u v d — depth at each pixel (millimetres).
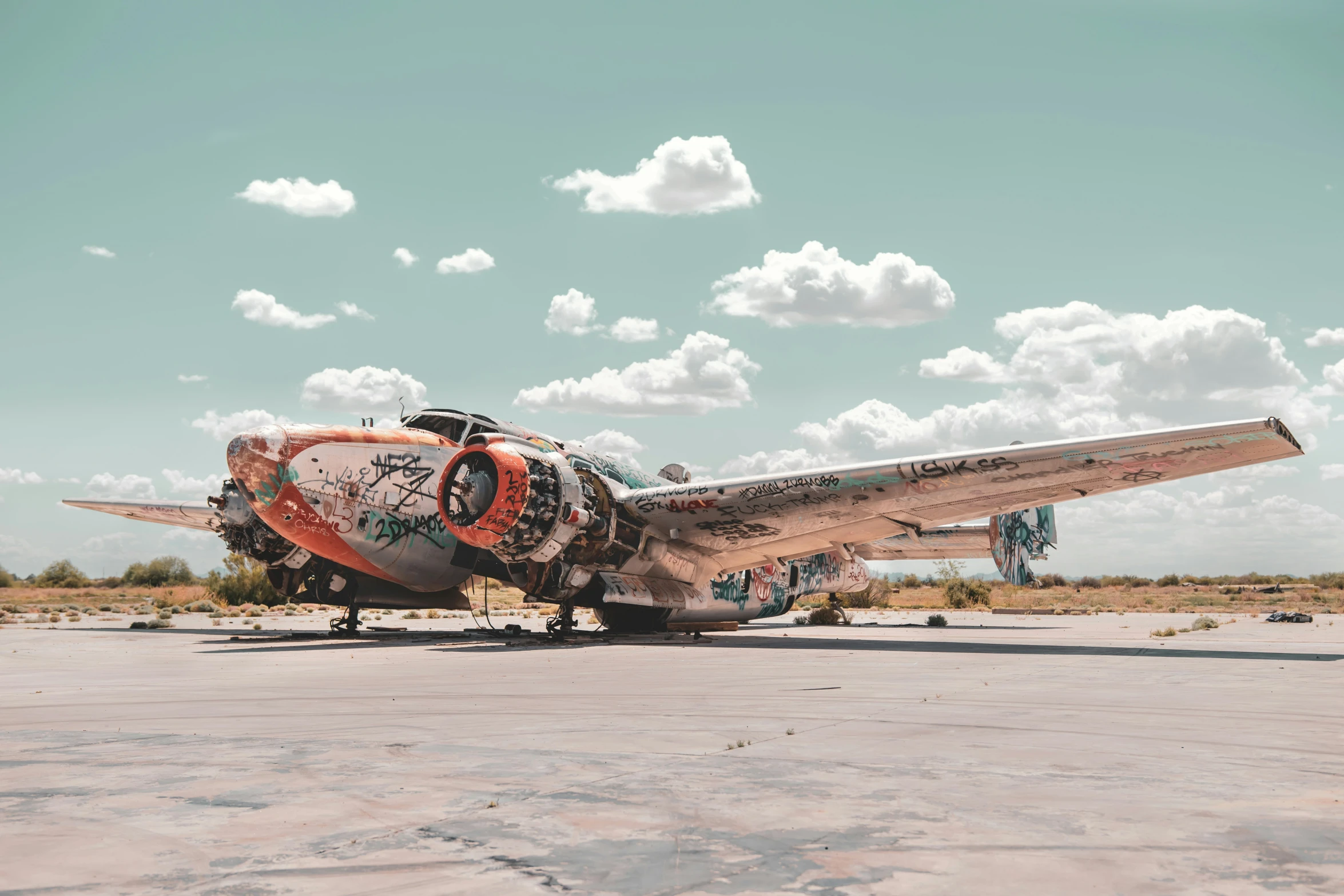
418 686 10773
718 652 16438
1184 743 6625
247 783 5219
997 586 96750
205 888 3428
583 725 7508
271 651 17125
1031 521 36094
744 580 26000
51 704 9133
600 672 12516
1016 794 4949
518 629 22156
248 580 41250
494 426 19578
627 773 5500
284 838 4086
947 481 17438
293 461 17922
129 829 4234
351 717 8047
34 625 28016
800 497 18594
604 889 3430
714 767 5684
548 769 5629
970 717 7957
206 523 28109
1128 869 3676
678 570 21719
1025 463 16312
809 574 30297
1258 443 14703
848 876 3580
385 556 19703
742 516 19562
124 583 96688
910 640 20531
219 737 6930
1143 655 15539
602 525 18938
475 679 11531
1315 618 34031
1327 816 4496
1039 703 8930
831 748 6375
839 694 9742
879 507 18875
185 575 97625
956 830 4227
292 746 6520
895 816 4480
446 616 37875
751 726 7422
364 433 19047
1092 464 16078
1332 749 6371
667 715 8094
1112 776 5445
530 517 17594
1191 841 4066
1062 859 3797
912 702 9031
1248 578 102875
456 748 6402
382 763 5824
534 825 4305
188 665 13953
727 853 3871
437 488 19031
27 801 4801
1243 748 6406
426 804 4719
